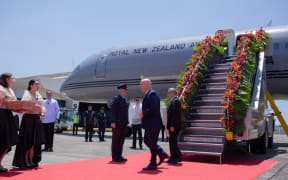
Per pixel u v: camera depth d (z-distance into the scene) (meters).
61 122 21.47
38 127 4.70
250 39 7.85
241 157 6.58
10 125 4.30
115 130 5.60
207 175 4.16
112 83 15.62
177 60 13.45
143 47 14.91
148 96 4.64
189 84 6.90
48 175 4.04
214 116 6.42
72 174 4.13
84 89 17.02
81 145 9.46
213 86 7.40
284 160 6.09
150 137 4.58
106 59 16.02
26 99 4.59
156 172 4.36
